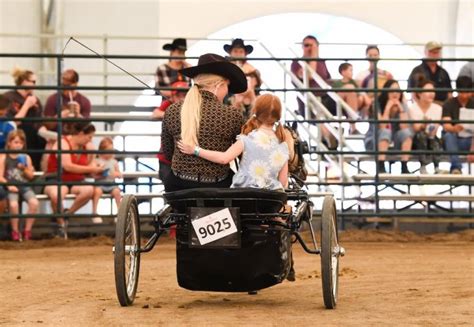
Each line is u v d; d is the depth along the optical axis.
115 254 8.06
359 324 7.33
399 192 19.42
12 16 22.36
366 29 28.83
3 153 15.94
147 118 16.83
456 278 10.86
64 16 23.69
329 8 26.25
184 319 7.57
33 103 16.92
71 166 16.73
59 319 7.62
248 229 8.05
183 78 17.09
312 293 9.38
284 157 8.33
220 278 8.17
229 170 8.45
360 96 18.72
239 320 7.52
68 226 17.16
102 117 17.14
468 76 18.05
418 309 8.20
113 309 8.16
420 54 25.84
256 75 16.70
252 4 25.88
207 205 7.93
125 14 24.36
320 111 18.64
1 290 9.82
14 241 16.42
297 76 18.98
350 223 18.59
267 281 8.16
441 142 18.31
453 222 18.20
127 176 17.39
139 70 24.16
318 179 17.70
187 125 8.30
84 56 15.39
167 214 8.41
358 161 18.44
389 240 16.70
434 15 25.62
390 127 18.27
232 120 8.43
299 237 8.15
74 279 10.92
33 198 16.70
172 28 25.33
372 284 10.24
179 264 8.16
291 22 28.64
